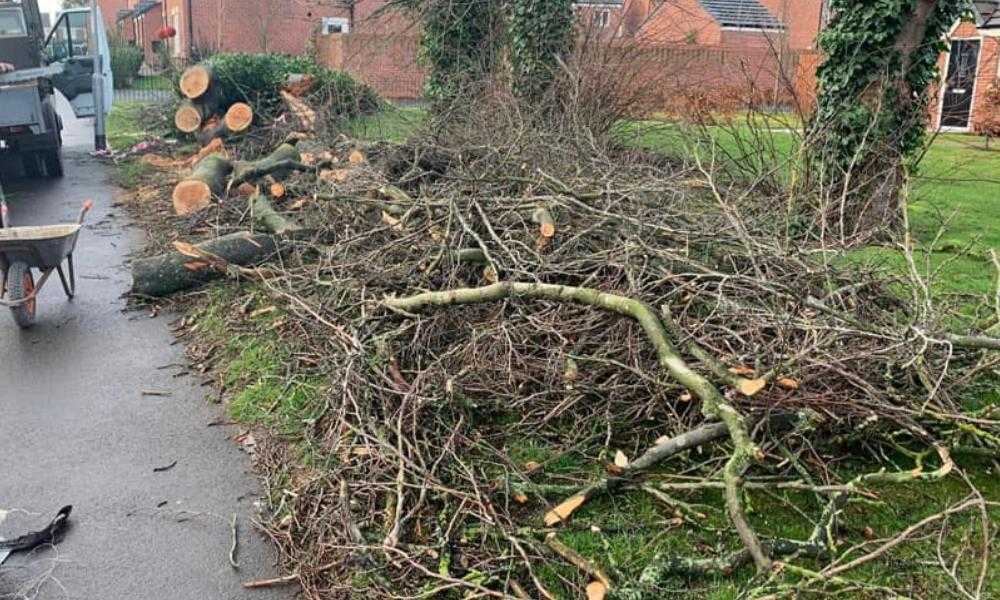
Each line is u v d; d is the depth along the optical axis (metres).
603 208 5.80
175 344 6.36
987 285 6.73
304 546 3.85
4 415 5.18
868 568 3.44
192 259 7.11
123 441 4.88
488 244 5.77
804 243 5.37
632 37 11.28
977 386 4.87
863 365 4.37
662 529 3.73
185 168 12.28
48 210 10.78
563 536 3.68
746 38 25.20
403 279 5.70
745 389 3.77
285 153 9.71
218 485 4.41
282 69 14.66
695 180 6.44
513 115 9.33
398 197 6.99
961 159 13.64
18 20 12.88
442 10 13.08
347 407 4.61
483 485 3.96
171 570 3.71
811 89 9.65
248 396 5.35
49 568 3.72
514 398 4.60
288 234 7.27
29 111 11.62
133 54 30.41
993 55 12.55
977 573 3.41
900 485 4.07
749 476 3.94
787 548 3.44
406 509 3.87
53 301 7.28
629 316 4.45
